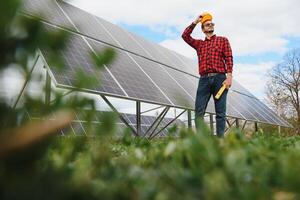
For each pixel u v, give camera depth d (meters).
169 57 17.94
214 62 7.54
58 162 1.21
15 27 0.85
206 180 1.09
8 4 0.81
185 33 7.86
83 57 8.76
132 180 1.24
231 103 17.41
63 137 1.22
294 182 1.24
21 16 0.86
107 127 0.98
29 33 0.87
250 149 1.84
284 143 3.41
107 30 13.76
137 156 2.12
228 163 1.37
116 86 9.14
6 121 0.91
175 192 1.09
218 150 1.56
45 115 0.94
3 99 0.88
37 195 0.80
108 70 9.80
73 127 0.98
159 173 1.30
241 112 17.14
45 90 0.94
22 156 0.84
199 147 1.52
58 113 0.92
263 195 1.11
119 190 1.04
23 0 0.85
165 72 14.14
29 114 0.93
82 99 0.95
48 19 0.91
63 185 0.84
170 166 1.54
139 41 16.00
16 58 0.87
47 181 0.83
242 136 2.31
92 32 11.95
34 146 0.85
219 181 1.08
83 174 1.21
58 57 0.93
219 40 7.59
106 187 1.07
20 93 0.90
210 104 14.99
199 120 1.79
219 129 7.31
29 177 0.85
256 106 21.12
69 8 0.97
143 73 11.78
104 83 8.82
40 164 1.02
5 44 0.85
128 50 13.17
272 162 1.58
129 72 10.95
